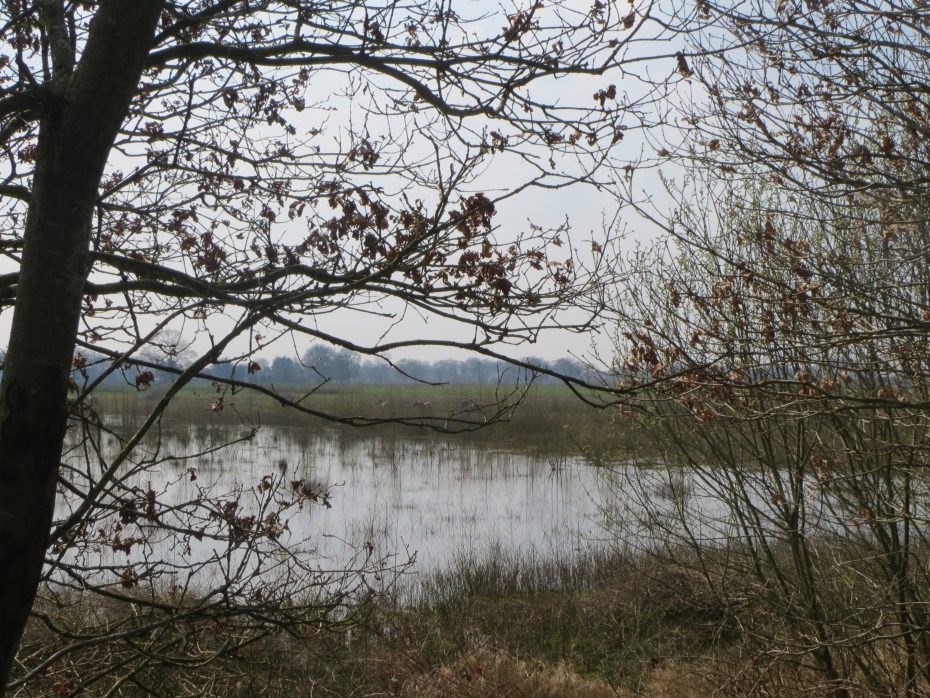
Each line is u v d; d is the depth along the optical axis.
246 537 3.96
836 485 6.29
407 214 3.29
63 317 2.25
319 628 4.36
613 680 8.16
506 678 7.73
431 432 29.22
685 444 7.46
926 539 6.42
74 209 2.28
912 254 5.14
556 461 23.70
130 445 2.88
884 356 5.66
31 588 2.18
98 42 2.31
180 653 4.09
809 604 6.53
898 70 4.73
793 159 4.89
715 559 7.46
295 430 32.22
